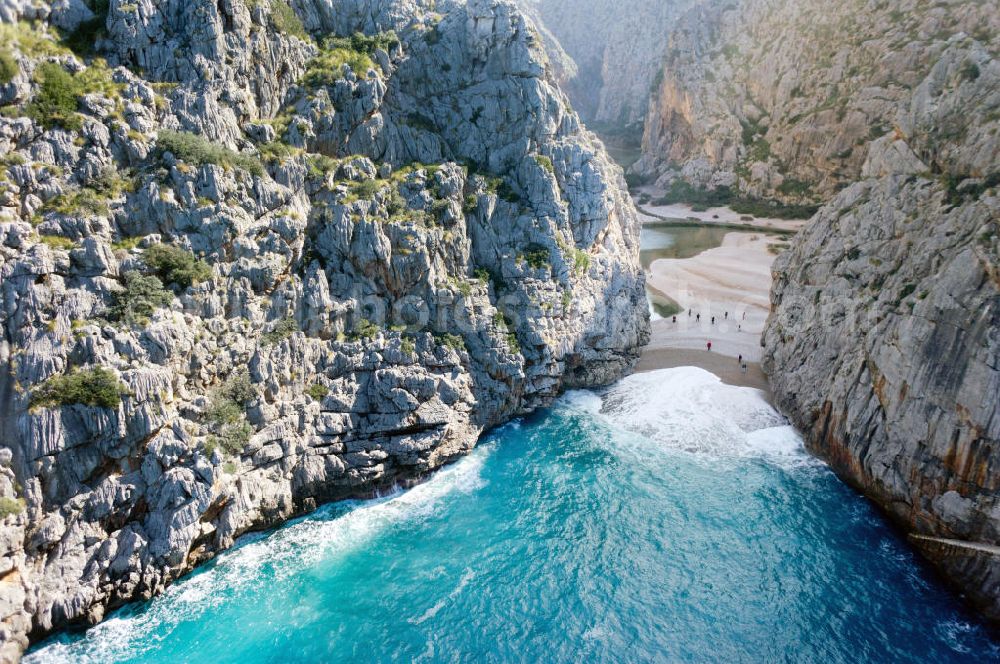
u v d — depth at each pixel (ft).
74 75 137.80
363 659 111.45
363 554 136.26
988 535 120.57
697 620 119.24
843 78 434.71
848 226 196.65
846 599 123.75
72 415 114.52
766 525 144.77
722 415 194.70
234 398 136.87
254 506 136.36
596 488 158.30
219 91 152.46
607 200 212.84
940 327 133.28
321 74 172.35
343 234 159.63
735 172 504.84
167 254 132.57
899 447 141.18
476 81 199.82
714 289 320.70
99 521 117.19
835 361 174.29
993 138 147.54
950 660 110.42
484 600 124.26
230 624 117.29
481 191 188.65
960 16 366.22
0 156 122.72
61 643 111.14
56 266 120.26
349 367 154.92
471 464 169.48
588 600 124.06
